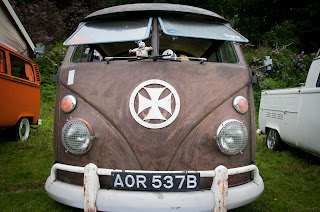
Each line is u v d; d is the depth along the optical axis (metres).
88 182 2.06
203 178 2.22
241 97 2.43
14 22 9.05
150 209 1.97
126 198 2.00
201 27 2.80
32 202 2.85
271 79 10.59
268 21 18.36
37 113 6.54
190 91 2.36
